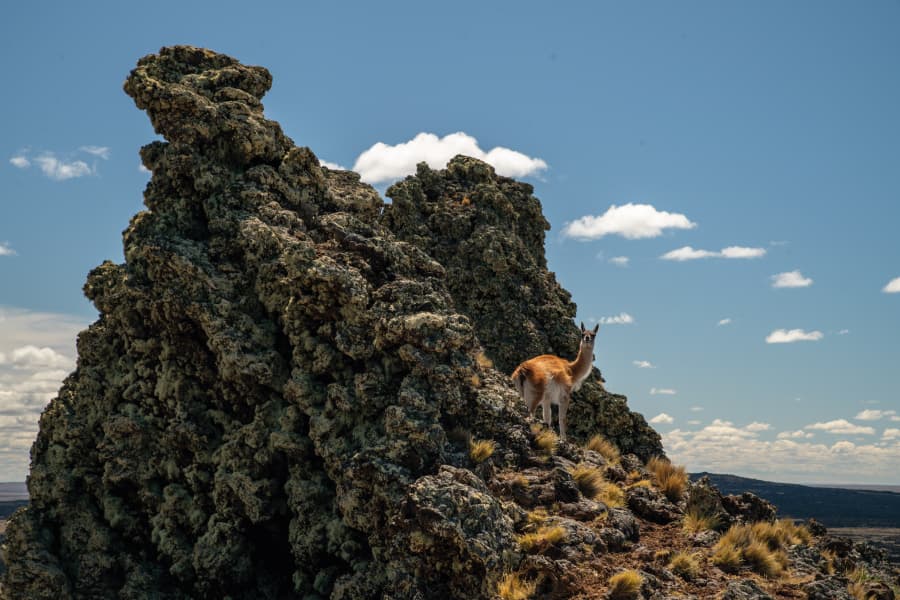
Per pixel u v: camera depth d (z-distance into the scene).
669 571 20.55
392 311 24.52
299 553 23.53
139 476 26.59
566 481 23.05
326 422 23.67
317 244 26.66
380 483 21.78
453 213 37.59
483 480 22.77
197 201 27.86
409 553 20.28
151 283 26.80
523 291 36.16
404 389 23.44
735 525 22.70
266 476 24.61
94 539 26.91
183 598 25.67
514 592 19.05
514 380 27.27
